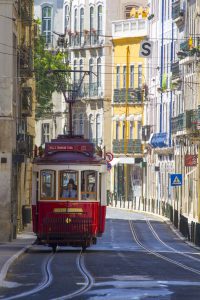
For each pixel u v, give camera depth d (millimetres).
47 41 185625
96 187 67438
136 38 168375
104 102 176000
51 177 67250
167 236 94312
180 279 45469
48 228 66938
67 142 68625
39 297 38781
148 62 162000
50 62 145250
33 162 67625
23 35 94688
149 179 157750
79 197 67125
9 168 78688
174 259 60562
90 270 50938
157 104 154250
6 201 78250
